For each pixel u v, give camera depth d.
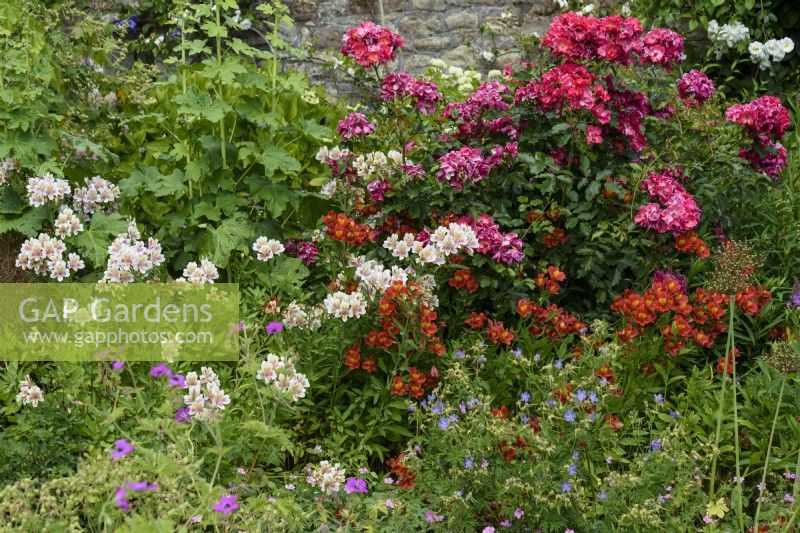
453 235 4.02
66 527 2.76
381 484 3.58
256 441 3.37
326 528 3.13
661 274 4.33
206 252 4.73
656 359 4.09
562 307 4.57
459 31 8.27
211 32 4.64
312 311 3.96
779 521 3.18
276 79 4.93
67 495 2.86
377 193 4.50
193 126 4.91
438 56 8.34
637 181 4.38
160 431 2.96
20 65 4.41
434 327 3.76
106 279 4.05
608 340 4.25
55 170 4.34
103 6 8.66
